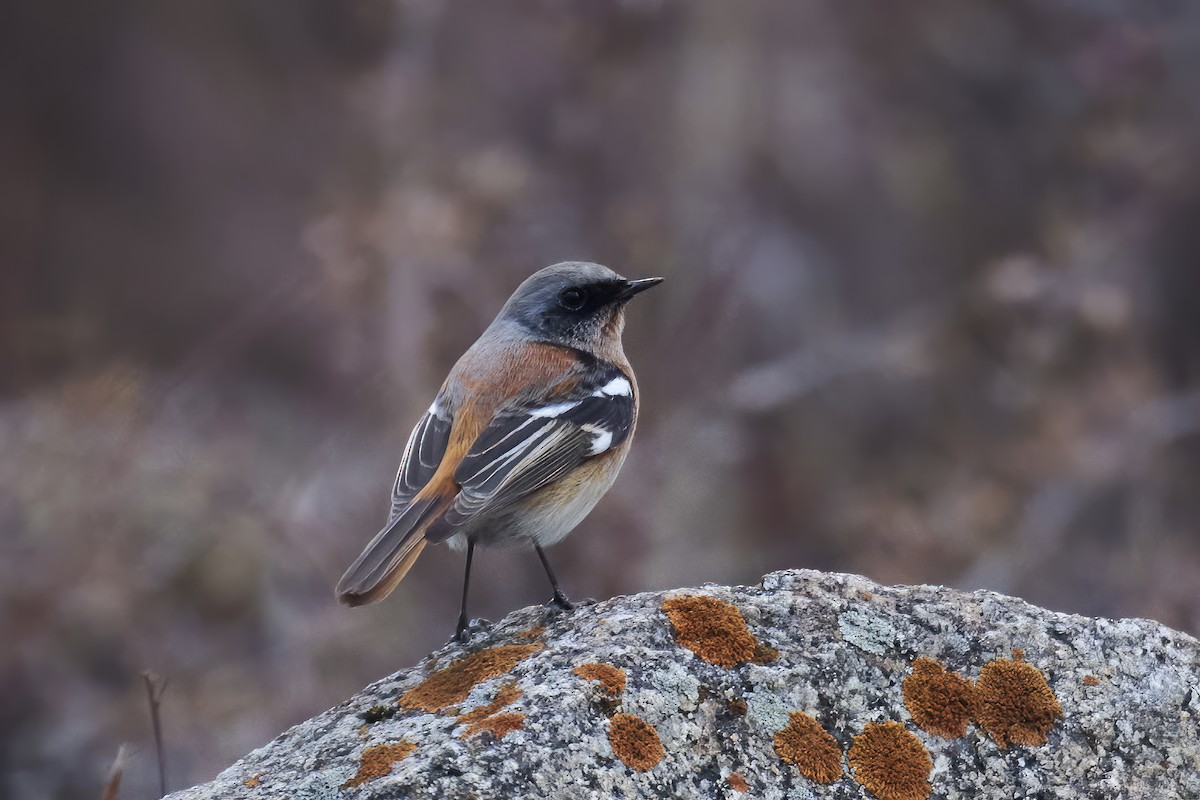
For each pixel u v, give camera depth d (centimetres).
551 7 2130
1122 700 576
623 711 546
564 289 827
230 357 1700
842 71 2223
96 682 1262
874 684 571
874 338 1817
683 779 535
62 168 2188
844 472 1595
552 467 745
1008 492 1529
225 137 2186
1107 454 1566
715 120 2109
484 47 2133
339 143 2097
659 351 1535
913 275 2064
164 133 2203
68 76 2231
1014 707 571
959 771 557
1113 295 1770
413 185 1825
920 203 2114
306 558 1377
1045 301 1783
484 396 760
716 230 1834
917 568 1409
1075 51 2158
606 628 586
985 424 1684
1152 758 566
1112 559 1428
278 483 1455
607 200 1908
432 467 726
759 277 1862
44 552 1341
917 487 1577
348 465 1502
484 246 1714
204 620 1321
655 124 2089
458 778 511
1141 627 598
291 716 1189
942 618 596
